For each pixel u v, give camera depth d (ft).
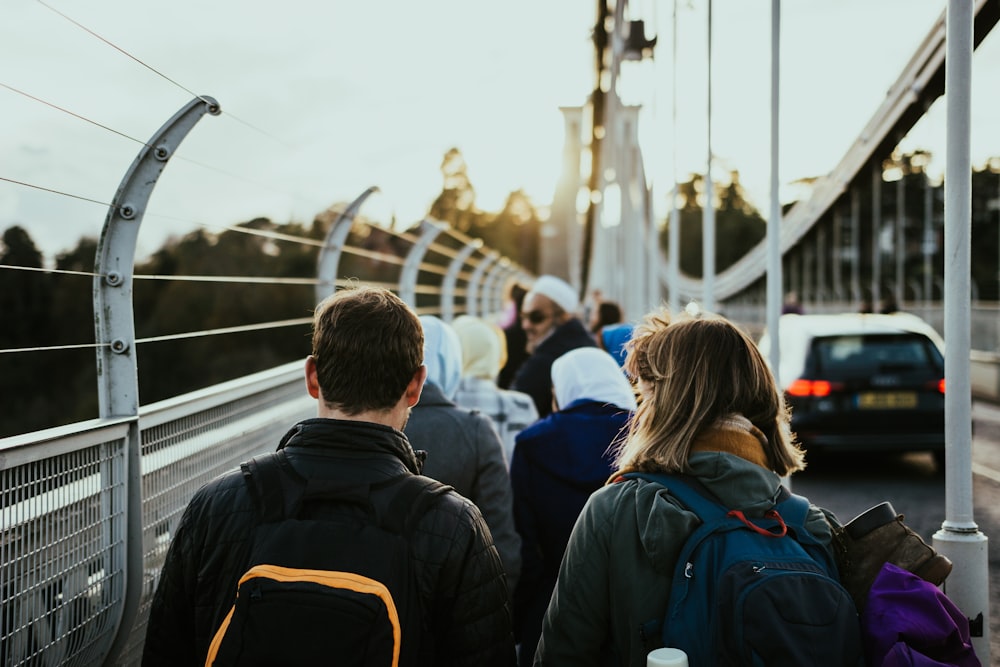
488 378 11.17
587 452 7.61
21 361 110.83
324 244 13.66
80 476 5.42
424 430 7.23
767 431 5.22
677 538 4.51
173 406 6.72
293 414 11.35
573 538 4.86
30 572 4.88
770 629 4.14
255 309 106.22
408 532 4.17
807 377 21.17
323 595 3.86
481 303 40.04
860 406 20.85
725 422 4.89
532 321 15.23
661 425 4.94
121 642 6.06
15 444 4.68
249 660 3.80
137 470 6.03
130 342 6.14
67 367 112.47
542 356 13.23
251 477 4.32
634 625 4.52
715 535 4.50
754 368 5.06
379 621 3.87
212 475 7.73
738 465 4.67
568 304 15.23
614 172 72.49
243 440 8.80
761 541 4.48
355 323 4.48
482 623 4.29
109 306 6.13
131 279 6.19
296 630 3.81
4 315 112.37
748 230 224.94
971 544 7.07
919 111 59.11
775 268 13.15
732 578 4.31
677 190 31.83
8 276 112.78
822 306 83.97
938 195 122.72
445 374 7.86
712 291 21.16
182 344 104.94
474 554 4.29
